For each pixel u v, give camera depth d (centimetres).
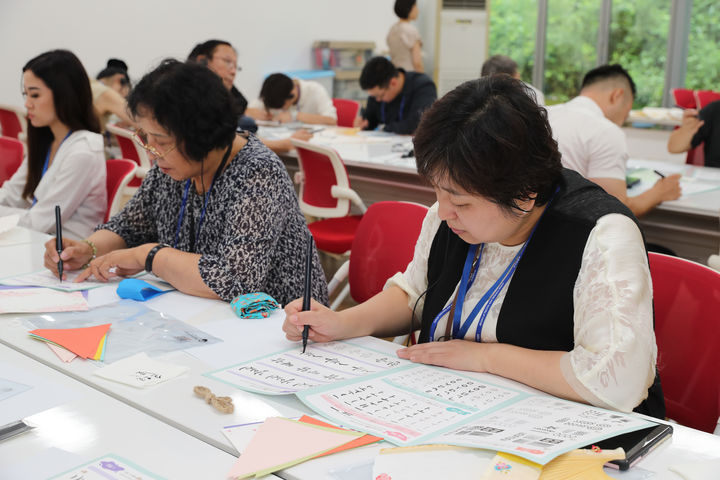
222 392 109
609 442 91
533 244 119
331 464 88
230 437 94
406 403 104
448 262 132
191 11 673
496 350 116
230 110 168
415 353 122
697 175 318
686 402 134
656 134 634
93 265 169
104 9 621
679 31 720
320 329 130
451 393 108
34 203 256
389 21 847
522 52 848
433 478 84
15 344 129
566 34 807
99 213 256
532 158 103
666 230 271
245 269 163
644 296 107
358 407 103
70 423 99
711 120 388
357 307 139
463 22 819
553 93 837
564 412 98
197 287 158
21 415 101
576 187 120
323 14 776
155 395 108
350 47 786
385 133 462
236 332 137
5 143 328
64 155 246
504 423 96
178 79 161
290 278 183
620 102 284
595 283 109
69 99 246
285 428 95
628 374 102
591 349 106
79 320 141
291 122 516
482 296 126
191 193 182
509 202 105
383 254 203
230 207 171
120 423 99
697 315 133
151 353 125
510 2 842
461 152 100
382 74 466
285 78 504
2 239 208
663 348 137
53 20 597
